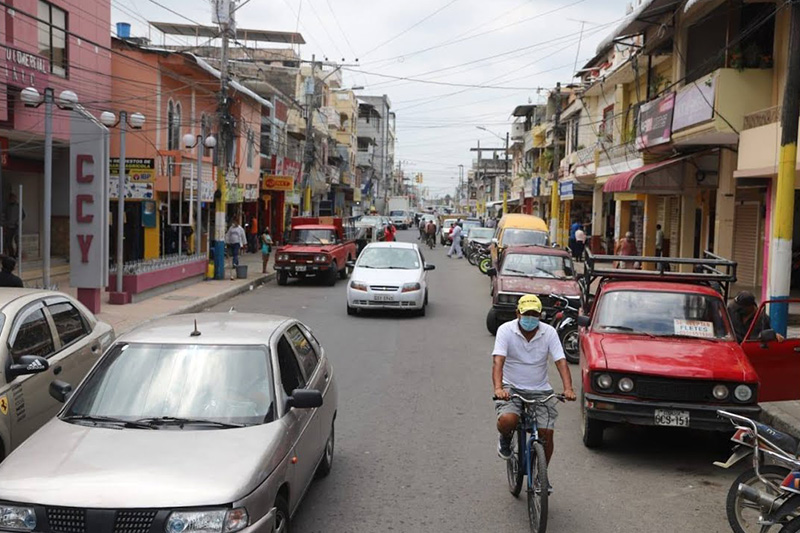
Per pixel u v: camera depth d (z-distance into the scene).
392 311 18.53
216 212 23.89
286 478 4.96
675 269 25.19
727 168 19.50
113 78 24.72
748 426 5.67
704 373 7.38
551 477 7.17
